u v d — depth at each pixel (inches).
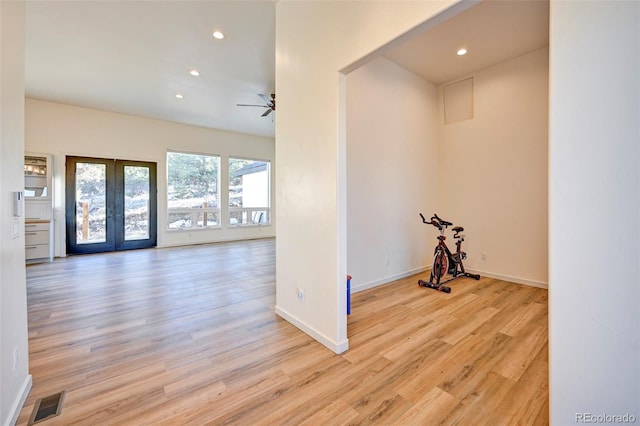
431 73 172.1
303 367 77.3
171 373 74.5
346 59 79.3
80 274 175.9
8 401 56.5
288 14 103.3
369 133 148.9
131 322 106.0
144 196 274.2
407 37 65.8
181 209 296.8
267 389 68.2
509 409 61.5
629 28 37.4
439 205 190.5
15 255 61.7
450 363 79.1
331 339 86.5
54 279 164.2
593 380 41.4
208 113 256.7
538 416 59.4
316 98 90.5
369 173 149.4
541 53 145.9
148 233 277.9
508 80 157.8
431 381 71.2
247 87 197.8
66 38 137.2
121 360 80.5
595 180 40.4
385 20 68.4
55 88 199.9
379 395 66.0
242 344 89.8
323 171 88.4
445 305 123.8
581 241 41.7
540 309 118.6
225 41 140.4
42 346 88.0
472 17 119.2
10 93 60.5
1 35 56.7
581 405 42.4
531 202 151.7
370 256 150.7
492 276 167.0
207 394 66.4
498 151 163.2
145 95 213.0
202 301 129.1
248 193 343.3
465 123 176.7
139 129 266.4
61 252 230.4
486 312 115.7
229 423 57.7
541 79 146.6
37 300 129.3
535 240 150.6
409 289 147.2
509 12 115.5
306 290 97.0
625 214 38.4
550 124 43.9
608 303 40.0
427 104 181.8
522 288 147.4
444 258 151.5
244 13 118.7
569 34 41.9
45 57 155.7
